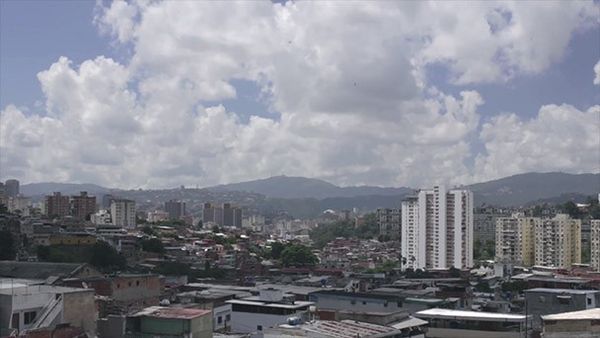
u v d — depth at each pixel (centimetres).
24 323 5441
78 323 5678
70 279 8856
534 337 7694
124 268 18712
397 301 9550
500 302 11288
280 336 5712
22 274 9431
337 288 13088
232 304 9056
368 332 5969
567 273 17025
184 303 8731
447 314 8056
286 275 18938
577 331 5928
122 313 6384
